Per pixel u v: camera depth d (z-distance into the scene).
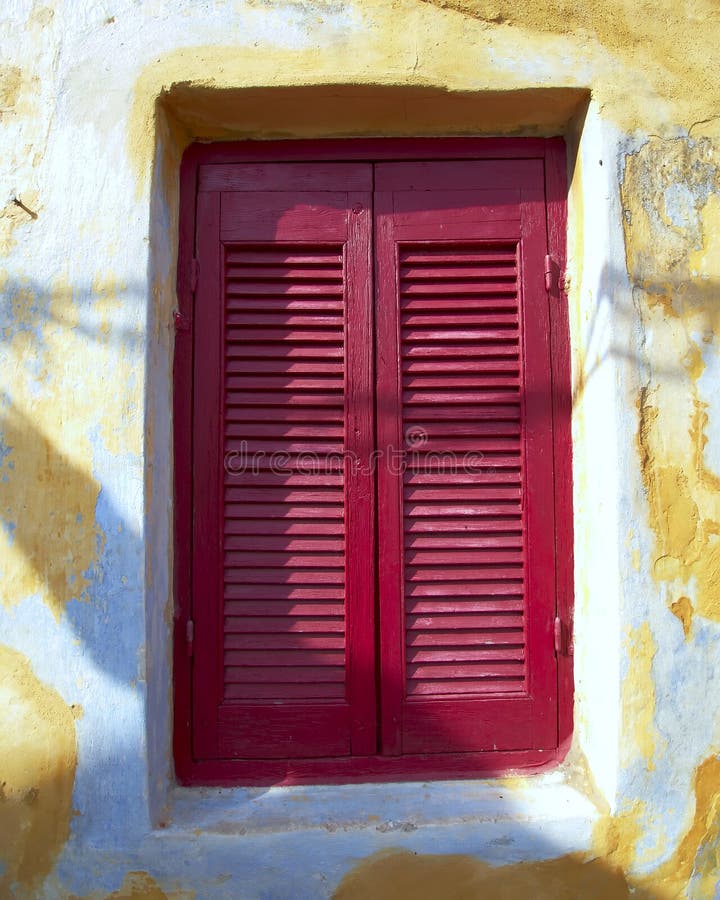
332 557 1.64
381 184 1.68
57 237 1.50
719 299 1.54
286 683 1.62
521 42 1.55
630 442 1.50
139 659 1.44
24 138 1.51
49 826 1.43
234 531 1.63
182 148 1.68
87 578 1.45
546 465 1.66
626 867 1.47
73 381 1.48
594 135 1.56
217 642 1.61
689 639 1.49
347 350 1.66
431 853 1.45
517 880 1.46
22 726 1.44
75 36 1.53
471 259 1.68
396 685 1.62
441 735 1.62
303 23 1.53
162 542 1.56
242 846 1.43
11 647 1.44
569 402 1.67
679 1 1.59
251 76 1.51
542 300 1.67
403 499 1.65
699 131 1.57
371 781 1.59
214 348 1.65
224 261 1.66
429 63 1.53
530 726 1.63
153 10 1.53
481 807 1.50
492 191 1.68
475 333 1.67
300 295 1.67
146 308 1.48
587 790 1.55
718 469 1.51
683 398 1.52
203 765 1.59
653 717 1.47
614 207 1.53
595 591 1.55
